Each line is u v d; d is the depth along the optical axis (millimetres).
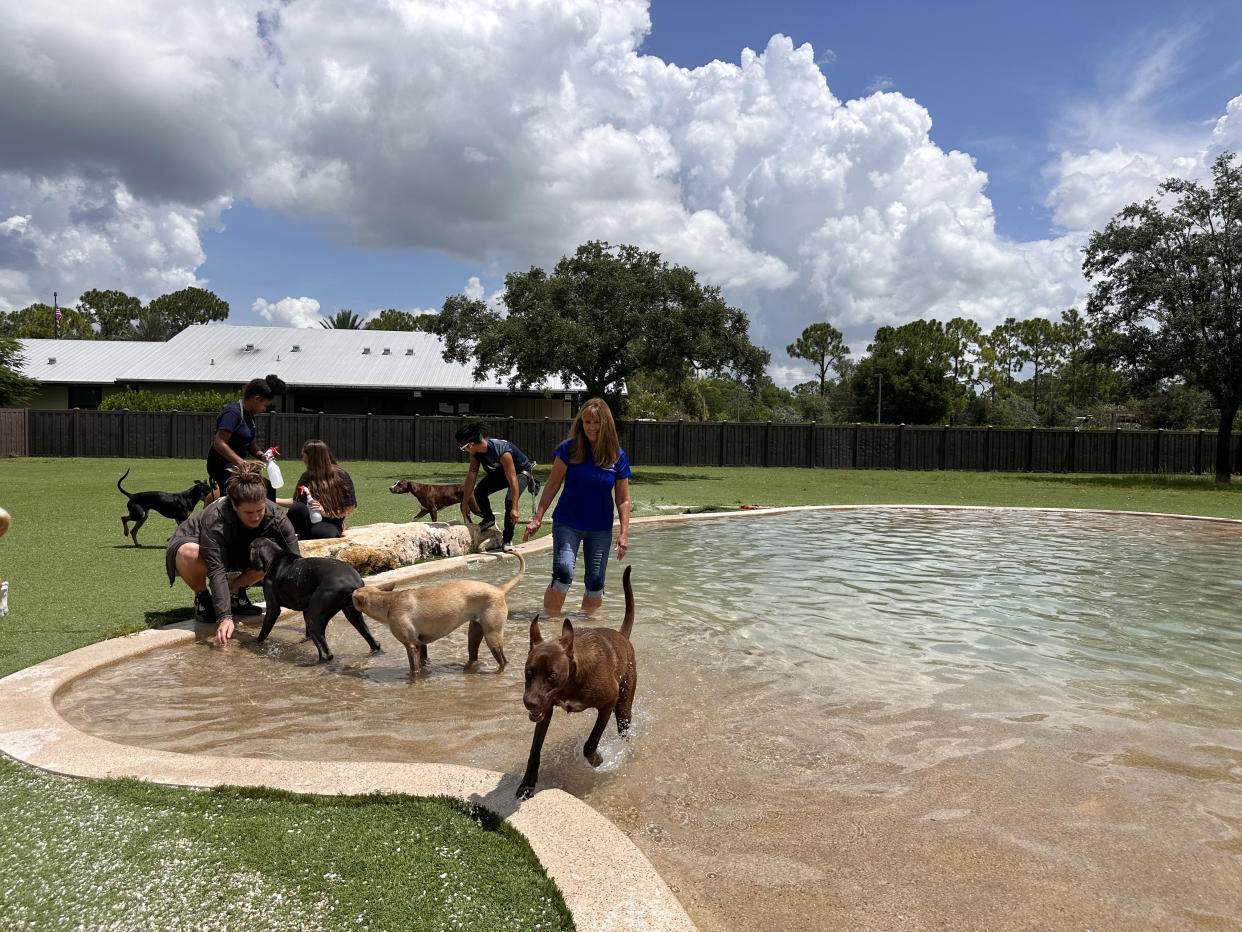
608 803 2805
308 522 6855
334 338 39094
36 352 38000
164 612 5438
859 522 12391
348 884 2121
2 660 4215
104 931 1879
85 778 2758
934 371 62094
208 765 2887
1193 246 22828
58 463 23656
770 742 3412
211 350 37656
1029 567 8211
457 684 4223
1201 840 2574
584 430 5016
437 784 2758
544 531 10094
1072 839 2570
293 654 4766
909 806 2803
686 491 18000
